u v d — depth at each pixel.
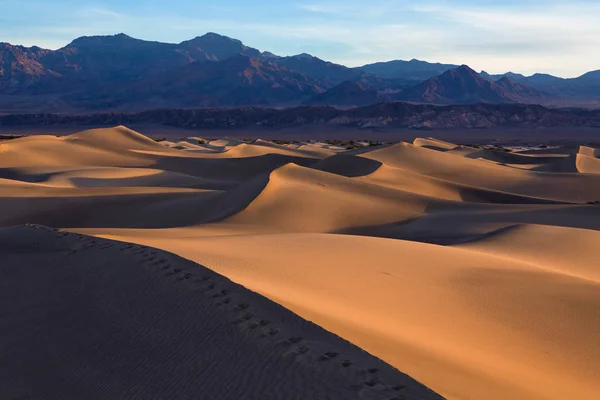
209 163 112.50
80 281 13.88
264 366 8.48
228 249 21.56
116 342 10.18
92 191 62.34
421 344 11.91
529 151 171.62
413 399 7.16
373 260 21.22
